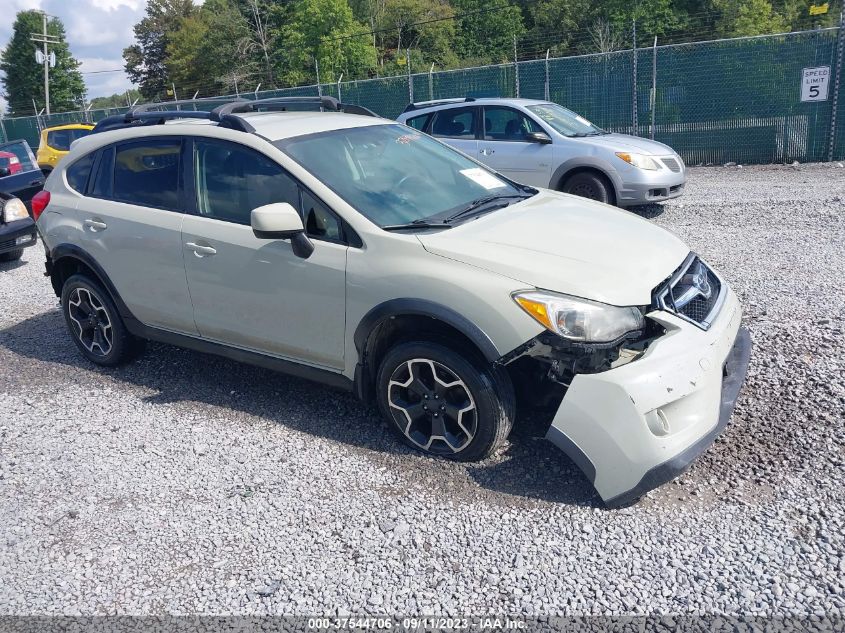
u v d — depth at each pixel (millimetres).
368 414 4289
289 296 3961
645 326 3338
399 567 2980
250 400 4609
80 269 5188
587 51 44000
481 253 3463
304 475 3701
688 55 14656
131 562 3148
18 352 5863
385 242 3639
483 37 58406
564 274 3307
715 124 14719
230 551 3168
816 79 13477
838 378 4223
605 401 3082
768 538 2971
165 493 3648
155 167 4637
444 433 3662
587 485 3418
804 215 8594
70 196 5113
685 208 9750
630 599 2713
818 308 5367
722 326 3500
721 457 3557
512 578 2867
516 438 3838
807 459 3479
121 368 5320
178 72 63938
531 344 3240
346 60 49438
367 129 4641
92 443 4223
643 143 9711
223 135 4305
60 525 3459
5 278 8664
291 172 3992
